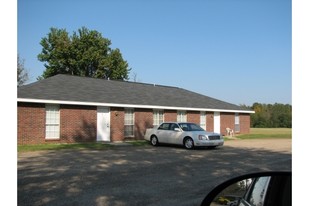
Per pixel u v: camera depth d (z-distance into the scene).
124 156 16.33
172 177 10.81
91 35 52.41
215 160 15.27
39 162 13.80
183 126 21.95
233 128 36.84
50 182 9.76
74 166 12.82
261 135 36.88
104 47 53.72
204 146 20.89
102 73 52.66
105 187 9.20
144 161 14.59
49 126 22.38
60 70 52.41
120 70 54.31
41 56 52.19
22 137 21.16
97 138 24.66
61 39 51.25
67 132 23.06
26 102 21.33
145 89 32.03
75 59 52.19
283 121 64.69
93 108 24.48
